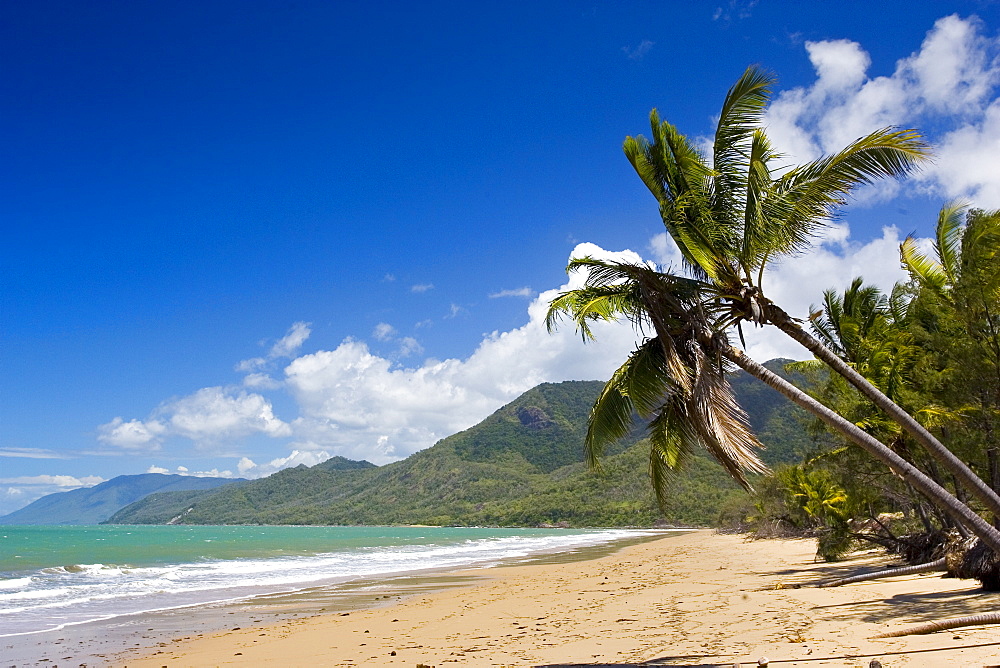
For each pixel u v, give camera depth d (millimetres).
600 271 8992
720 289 8453
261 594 21609
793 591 14125
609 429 9906
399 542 71562
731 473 7504
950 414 12406
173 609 18125
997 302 11422
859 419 15672
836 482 18875
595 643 9789
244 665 10367
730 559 27703
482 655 9656
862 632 8719
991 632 7906
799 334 8125
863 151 7719
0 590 23062
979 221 11727
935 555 15406
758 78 8438
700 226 8656
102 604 19297
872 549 22031
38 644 13023
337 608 17922
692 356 8289
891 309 19219
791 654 7727
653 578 21438
